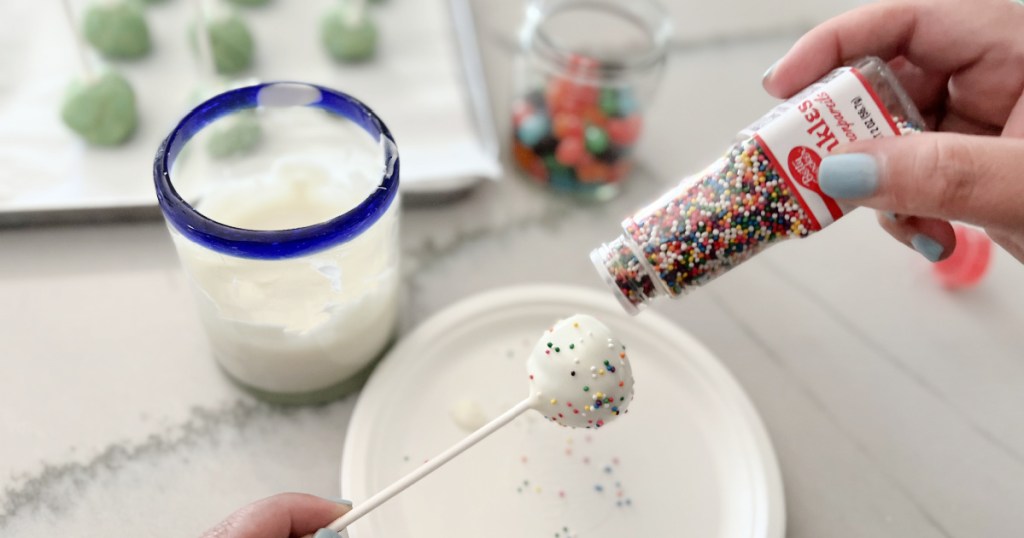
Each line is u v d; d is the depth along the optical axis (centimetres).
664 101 54
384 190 36
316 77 51
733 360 44
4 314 42
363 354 40
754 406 42
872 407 43
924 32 39
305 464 40
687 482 40
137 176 46
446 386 42
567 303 44
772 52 57
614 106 47
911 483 41
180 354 42
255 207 42
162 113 48
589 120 47
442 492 39
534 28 48
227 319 37
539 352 35
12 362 41
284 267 35
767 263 48
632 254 36
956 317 46
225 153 41
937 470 41
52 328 42
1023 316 46
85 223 45
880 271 48
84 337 42
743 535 38
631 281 37
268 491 39
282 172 42
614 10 51
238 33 50
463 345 43
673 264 36
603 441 41
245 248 34
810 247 48
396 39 53
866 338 45
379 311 40
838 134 34
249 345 38
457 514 38
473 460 40
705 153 51
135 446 39
